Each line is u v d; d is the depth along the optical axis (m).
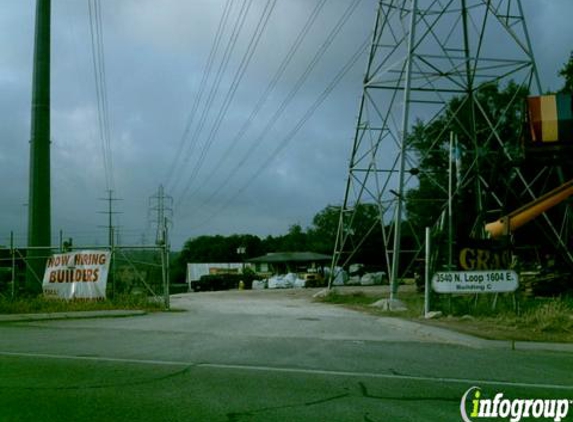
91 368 10.38
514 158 27.62
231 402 8.02
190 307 25.14
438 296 20.58
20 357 11.52
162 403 7.93
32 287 24.05
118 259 24.03
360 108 28.78
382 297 31.00
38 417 7.23
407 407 7.84
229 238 118.38
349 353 12.16
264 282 60.59
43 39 25.97
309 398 8.28
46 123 25.73
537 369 10.59
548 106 22.94
